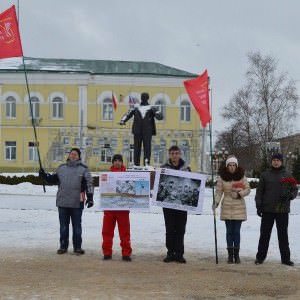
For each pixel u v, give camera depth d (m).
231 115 62.00
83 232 15.09
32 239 13.78
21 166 58.72
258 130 59.78
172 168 11.55
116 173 11.44
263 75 66.50
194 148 57.88
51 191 32.69
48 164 57.88
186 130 58.62
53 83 59.31
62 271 10.02
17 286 8.77
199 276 9.78
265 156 48.41
